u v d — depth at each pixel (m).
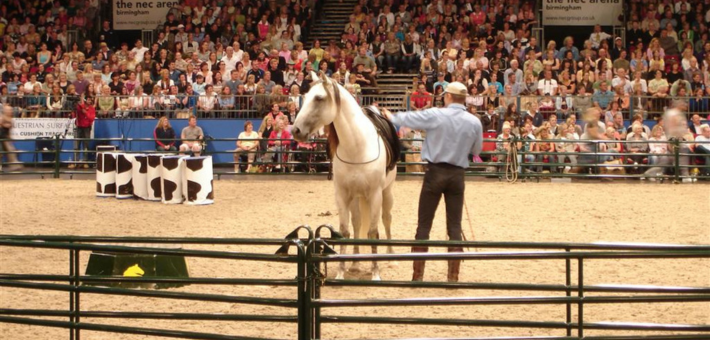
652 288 5.72
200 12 28.64
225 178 20.70
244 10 28.28
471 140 8.83
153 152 20.09
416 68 25.69
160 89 23.67
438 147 8.83
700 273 9.53
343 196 9.09
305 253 5.58
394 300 5.60
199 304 8.29
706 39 26.41
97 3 29.72
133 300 8.42
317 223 13.35
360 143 8.85
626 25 27.75
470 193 17.52
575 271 9.71
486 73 23.92
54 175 20.75
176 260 9.15
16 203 15.94
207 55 26.36
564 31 29.28
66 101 23.70
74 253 6.32
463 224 13.32
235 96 23.19
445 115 8.81
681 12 27.42
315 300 5.59
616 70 24.62
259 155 21.31
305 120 8.47
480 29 26.45
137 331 5.92
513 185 19.14
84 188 18.64
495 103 22.05
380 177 9.09
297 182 19.69
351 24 27.42
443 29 26.36
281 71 24.48
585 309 7.98
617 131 20.91
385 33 26.25
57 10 29.86
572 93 23.31
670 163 20.11
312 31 28.77
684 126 20.28
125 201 16.36
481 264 10.17
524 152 19.39
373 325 7.42
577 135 20.67
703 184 19.31
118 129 23.17
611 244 5.71
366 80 24.19
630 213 14.58
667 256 5.67
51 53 27.30
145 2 29.45
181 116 23.14
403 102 23.52
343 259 5.61
